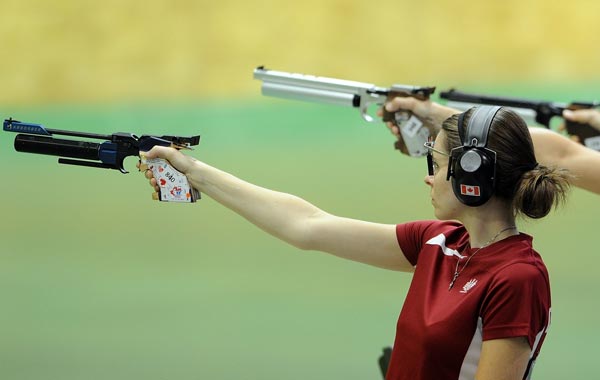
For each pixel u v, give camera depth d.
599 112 13.94
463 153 7.52
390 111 12.30
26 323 16.41
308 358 15.20
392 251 8.71
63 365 14.78
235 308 17.33
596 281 18.62
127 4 30.94
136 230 21.47
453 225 8.34
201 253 20.19
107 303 17.44
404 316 7.89
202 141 27.00
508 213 7.71
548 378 14.54
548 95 31.80
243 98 30.64
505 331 7.26
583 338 16.11
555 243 20.94
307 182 23.92
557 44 33.88
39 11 30.42
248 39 31.58
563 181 7.56
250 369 14.71
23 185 24.33
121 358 15.03
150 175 9.09
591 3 34.59
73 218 22.03
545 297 7.43
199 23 31.36
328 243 8.88
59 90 30.00
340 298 17.95
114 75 30.42
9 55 29.97
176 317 16.83
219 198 9.05
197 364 14.84
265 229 9.06
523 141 7.52
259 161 25.50
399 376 7.86
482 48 33.50
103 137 9.12
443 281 7.80
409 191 23.72
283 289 18.31
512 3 33.81
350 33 32.47
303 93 12.67
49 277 18.52
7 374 14.23
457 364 7.51
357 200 22.70
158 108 29.56
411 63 32.62
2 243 20.27
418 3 32.91
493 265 7.50
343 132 28.67
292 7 32.12
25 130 9.27
